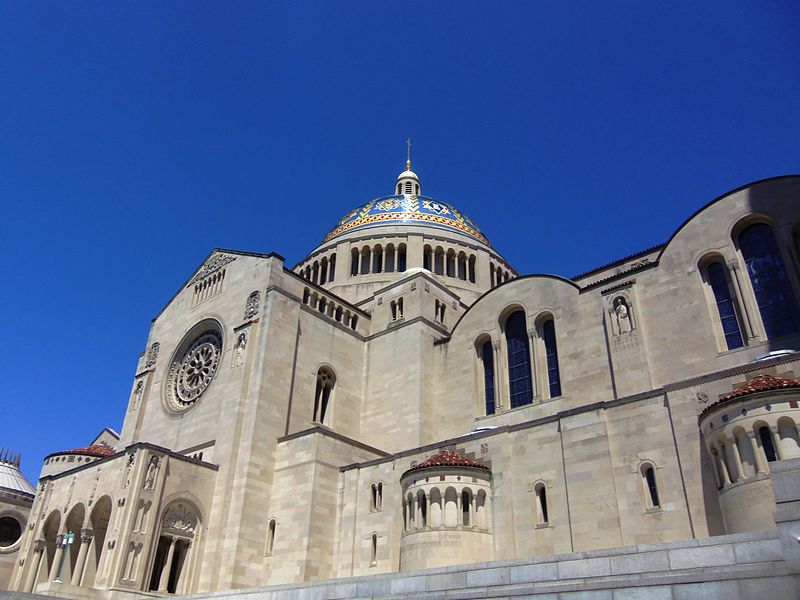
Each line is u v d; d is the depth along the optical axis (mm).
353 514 45375
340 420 55750
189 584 43781
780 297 38875
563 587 17938
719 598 15234
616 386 43000
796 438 28266
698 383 34344
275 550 45156
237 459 48125
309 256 81562
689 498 32406
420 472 40000
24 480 74125
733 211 42062
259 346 52031
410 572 26047
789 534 16203
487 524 39031
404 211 83438
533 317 50719
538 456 39219
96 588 39906
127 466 44875
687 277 42750
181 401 58094
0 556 61625
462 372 54250
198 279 64438
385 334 60500
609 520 34656
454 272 77188
